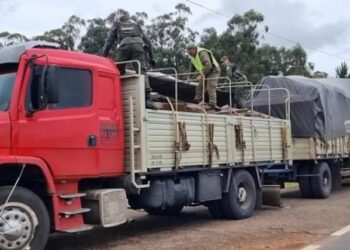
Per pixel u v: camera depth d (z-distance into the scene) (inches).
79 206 329.1
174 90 458.9
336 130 679.1
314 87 631.8
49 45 331.9
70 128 322.0
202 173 433.4
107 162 346.6
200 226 437.7
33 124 303.4
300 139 623.8
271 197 535.2
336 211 508.7
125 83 370.0
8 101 297.9
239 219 471.2
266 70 1485.0
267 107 633.6
